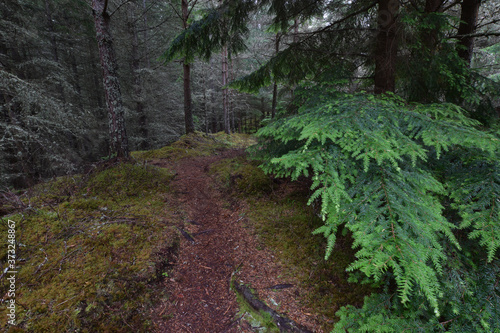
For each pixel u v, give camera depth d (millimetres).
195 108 19391
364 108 2379
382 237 1555
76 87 13008
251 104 22453
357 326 2012
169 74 16484
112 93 5672
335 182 1808
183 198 5184
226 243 3816
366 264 1463
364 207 1807
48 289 2498
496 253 2035
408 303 2039
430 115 2383
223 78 15508
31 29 8789
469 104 3537
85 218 3684
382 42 3887
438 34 3480
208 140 12086
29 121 6078
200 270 3303
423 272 1351
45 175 7543
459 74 3398
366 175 2088
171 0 12438
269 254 3443
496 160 2025
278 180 5367
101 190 4707
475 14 4582
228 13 4699
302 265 3164
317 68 4805
